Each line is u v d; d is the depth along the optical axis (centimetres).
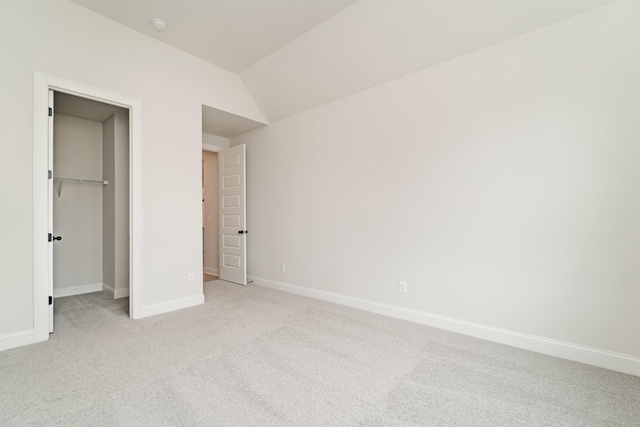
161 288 323
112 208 401
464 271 269
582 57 214
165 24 293
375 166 331
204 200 570
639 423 153
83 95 272
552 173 227
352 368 207
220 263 510
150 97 315
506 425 152
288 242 426
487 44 253
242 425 150
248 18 285
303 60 340
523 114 238
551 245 228
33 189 246
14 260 238
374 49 296
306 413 160
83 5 267
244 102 416
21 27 239
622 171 202
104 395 174
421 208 295
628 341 201
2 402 166
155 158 318
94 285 428
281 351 232
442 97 281
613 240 205
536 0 216
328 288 377
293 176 419
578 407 166
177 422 151
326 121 379
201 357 221
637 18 196
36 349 232
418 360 219
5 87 232
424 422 154
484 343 249
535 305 235
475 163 262
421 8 248
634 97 198
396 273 314
